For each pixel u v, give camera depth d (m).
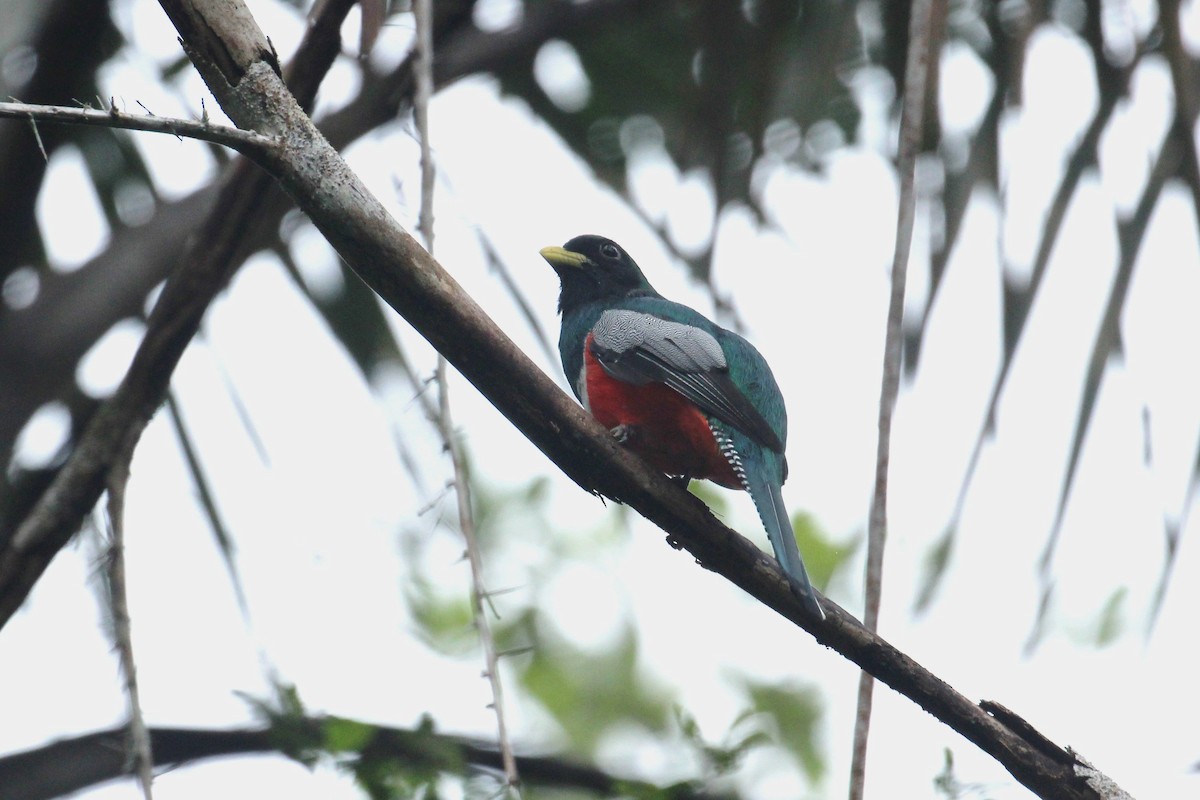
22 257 12.05
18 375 12.01
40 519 10.45
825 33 11.65
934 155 10.12
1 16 11.07
